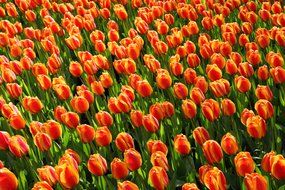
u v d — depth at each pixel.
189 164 4.11
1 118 5.27
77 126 4.11
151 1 7.93
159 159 3.44
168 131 4.58
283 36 5.62
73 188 3.46
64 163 3.36
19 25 7.29
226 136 3.57
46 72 5.54
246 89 4.46
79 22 7.19
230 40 5.85
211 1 7.58
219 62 5.07
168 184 3.53
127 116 5.11
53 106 5.54
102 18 7.91
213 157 3.52
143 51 7.01
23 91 6.02
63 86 4.79
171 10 7.53
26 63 5.75
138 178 3.73
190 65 5.31
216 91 4.39
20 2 8.19
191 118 4.22
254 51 5.14
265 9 6.79
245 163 3.24
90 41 7.29
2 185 3.29
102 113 4.19
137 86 4.57
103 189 4.01
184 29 6.36
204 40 5.80
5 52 7.08
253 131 3.75
